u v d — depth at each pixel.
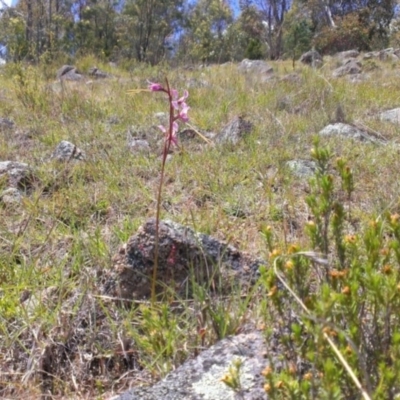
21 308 2.28
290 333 1.64
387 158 4.20
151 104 6.76
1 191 3.51
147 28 23.20
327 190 1.72
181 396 1.70
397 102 6.90
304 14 30.52
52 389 2.03
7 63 11.17
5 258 2.72
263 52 27.62
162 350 1.95
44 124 5.77
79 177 3.97
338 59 15.82
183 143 4.97
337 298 1.44
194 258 2.36
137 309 2.23
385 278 1.56
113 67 14.50
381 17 25.77
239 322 2.04
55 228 3.10
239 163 4.18
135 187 3.77
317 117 5.76
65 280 2.48
